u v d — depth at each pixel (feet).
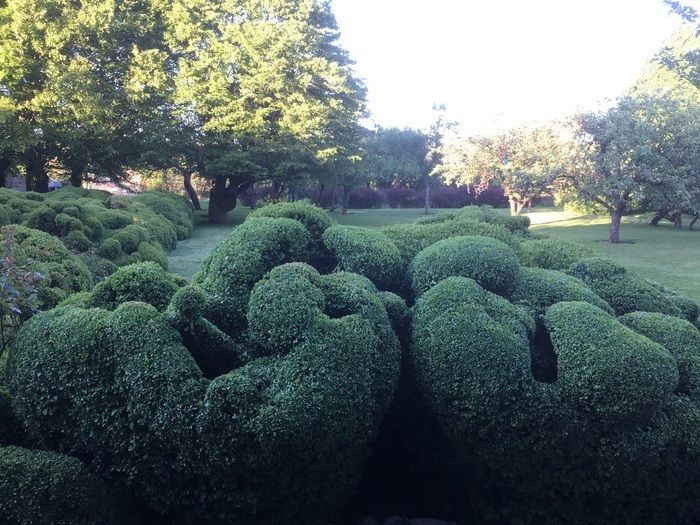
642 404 8.51
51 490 7.51
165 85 66.90
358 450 8.86
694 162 58.75
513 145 69.41
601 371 8.68
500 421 8.84
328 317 9.27
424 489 11.00
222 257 11.03
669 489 8.95
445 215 18.62
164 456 8.22
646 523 9.16
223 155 69.05
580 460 8.86
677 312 12.26
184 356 8.59
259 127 69.36
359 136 85.51
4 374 10.69
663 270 41.81
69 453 8.63
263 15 72.23
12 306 9.09
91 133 65.62
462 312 9.71
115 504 8.29
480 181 80.74
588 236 67.77
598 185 58.39
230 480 8.25
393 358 9.64
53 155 67.21
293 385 8.29
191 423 8.04
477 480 9.79
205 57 68.03
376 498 10.89
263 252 10.98
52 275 18.70
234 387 8.13
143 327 8.63
